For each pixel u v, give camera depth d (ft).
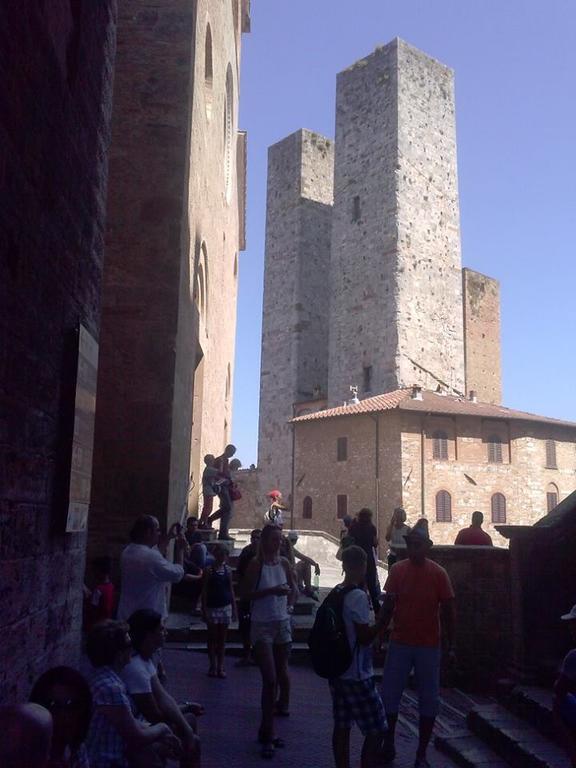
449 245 146.61
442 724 26.04
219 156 62.23
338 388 145.69
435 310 141.59
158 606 20.48
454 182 150.20
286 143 174.19
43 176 15.51
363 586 19.77
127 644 13.52
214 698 26.71
